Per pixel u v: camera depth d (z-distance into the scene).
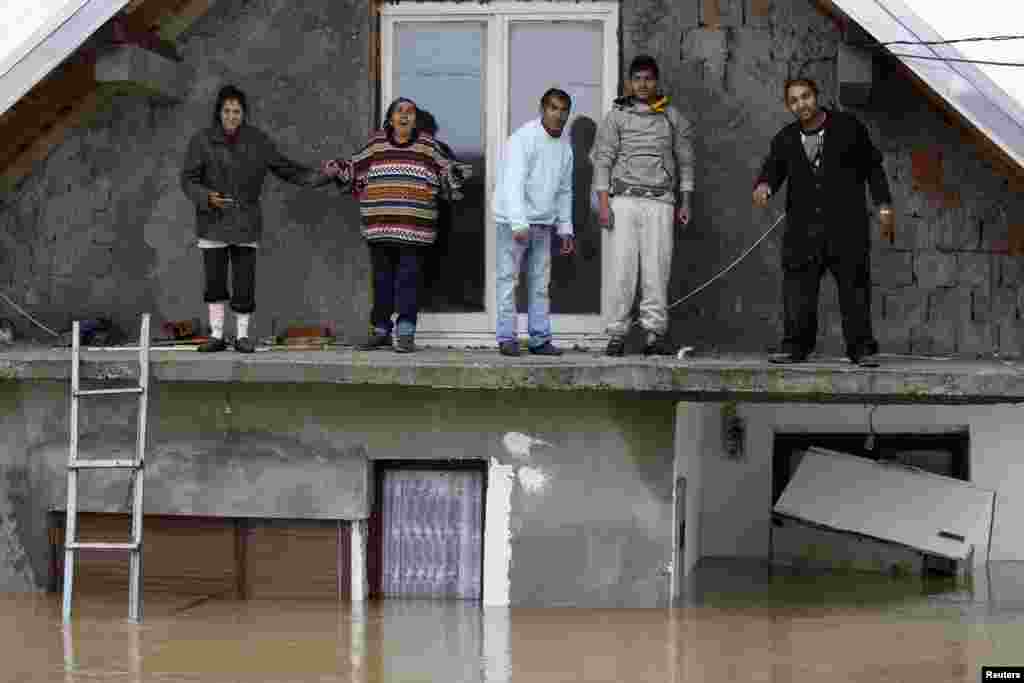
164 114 17.70
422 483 15.62
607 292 17.36
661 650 13.17
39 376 15.18
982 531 17.44
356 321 17.56
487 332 17.47
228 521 15.64
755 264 17.19
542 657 12.87
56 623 14.23
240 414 15.44
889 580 17.05
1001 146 15.50
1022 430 18.11
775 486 18.50
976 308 17.03
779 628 14.16
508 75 17.44
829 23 17.03
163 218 17.72
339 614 14.75
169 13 17.47
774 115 17.14
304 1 17.56
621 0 17.23
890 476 17.80
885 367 15.12
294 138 17.59
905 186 17.05
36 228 17.86
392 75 17.56
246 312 16.56
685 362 15.37
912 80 16.39
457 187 16.39
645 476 15.09
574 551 15.16
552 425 15.16
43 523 15.77
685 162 16.48
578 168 17.44
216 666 12.47
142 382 14.80
